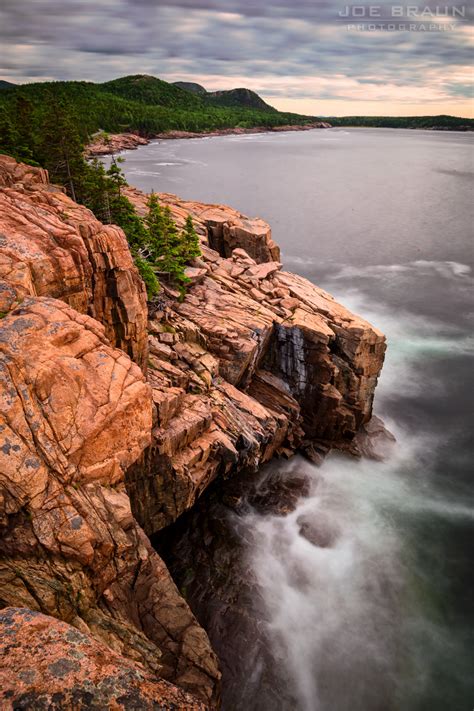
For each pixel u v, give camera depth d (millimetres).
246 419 31938
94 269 24344
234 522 31109
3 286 18281
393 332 65688
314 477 36750
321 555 30109
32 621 8453
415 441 43656
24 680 7336
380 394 50875
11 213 23359
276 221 122500
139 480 24406
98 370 17562
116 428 17031
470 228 122062
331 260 95812
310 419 40250
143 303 27609
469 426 46188
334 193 162375
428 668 24328
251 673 22828
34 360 15898
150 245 41781
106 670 7832
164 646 17141
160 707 7516
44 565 13711
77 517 14531
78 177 51812
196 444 27516
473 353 60156
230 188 158125
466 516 34625
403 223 125688
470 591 28875
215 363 34375
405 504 35375
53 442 15188
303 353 38844
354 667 23922
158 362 31312
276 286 47156
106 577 15570
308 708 21922
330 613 26516
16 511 13859
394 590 28531
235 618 25203
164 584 18203
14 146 50406
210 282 43906
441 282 85062
